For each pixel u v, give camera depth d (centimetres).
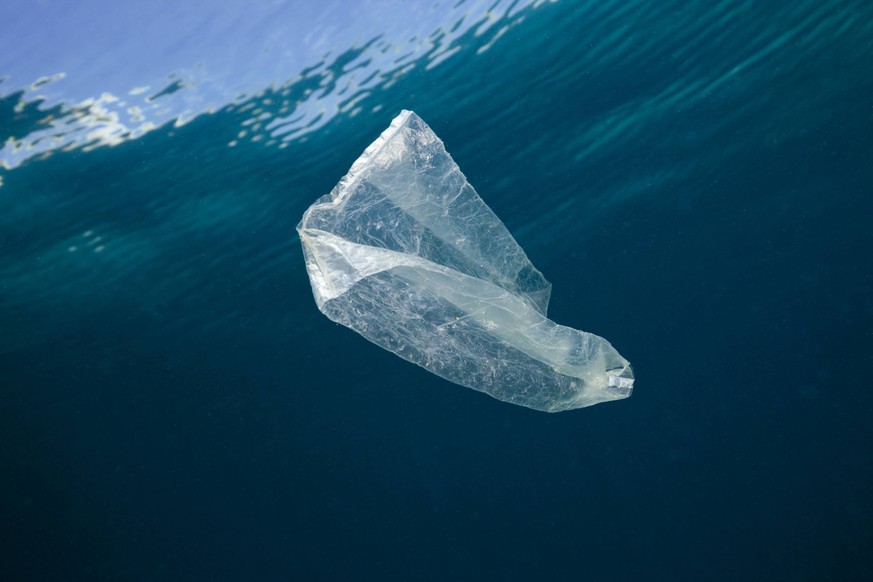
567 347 248
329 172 873
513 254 255
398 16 728
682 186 1101
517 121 895
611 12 799
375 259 220
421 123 246
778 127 1054
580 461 1255
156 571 1345
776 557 1087
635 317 1323
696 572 1112
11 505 1233
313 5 688
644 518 1192
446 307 241
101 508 1280
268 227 939
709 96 951
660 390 1326
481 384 244
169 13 646
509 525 1269
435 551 1300
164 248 915
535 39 803
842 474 1143
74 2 607
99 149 742
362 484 1337
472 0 743
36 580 1316
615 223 1125
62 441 1172
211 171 816
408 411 1266
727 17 845
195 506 1316
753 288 1376
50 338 994
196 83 710
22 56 621
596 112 916
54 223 813
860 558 1031
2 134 682
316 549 1346
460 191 248
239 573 1338
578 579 1184
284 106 764
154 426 1204
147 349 1069
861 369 1295
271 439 1280
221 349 1117
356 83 771
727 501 1163
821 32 908
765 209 1225
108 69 661
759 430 1254
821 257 1378
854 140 1135
